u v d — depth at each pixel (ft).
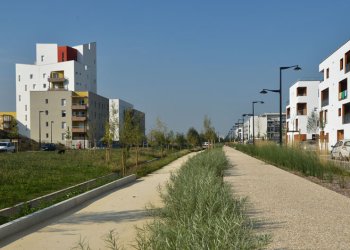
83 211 32.55
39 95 269.64
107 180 52.01
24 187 43.60
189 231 13.62
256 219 24.39
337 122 140.87
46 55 303.89
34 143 242.99
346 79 132.36
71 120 266.36
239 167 67.72
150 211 26.89
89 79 320.70
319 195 34.53
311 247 18.43
